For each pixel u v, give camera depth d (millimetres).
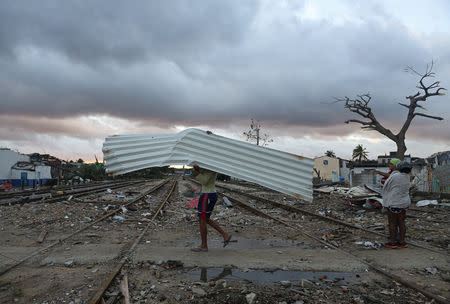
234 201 15727
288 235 7488
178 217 10195
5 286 3900
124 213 10664
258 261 5074
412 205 13922
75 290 3775
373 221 9367
